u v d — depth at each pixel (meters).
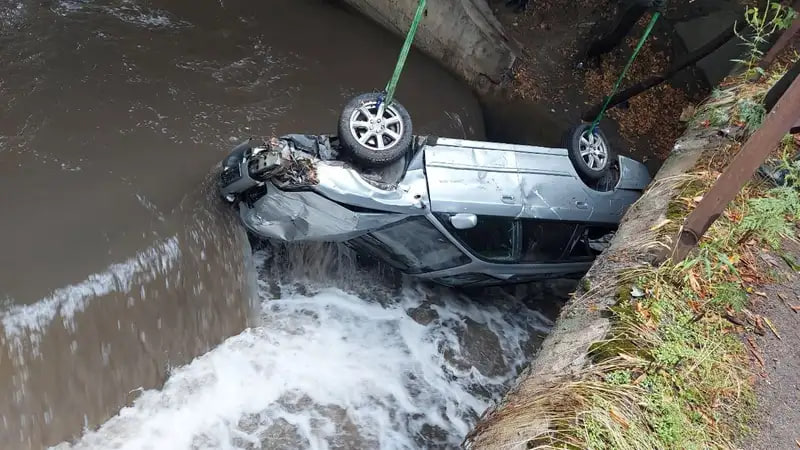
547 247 6.23
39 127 5.33
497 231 5.92
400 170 5.57
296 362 5.43
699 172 4.91
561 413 3.21
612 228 6.38
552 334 4.03
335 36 8.27
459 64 9.04
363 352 5.79
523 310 7.07
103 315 4.55
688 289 4.02
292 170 4.99
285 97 7.03
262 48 7.43
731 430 3.47
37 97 5.55
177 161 5.62
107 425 4.50
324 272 6.06
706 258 4.12
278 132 6.56
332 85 7.59
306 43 7.90
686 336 3.77
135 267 4.79
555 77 9.85
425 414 5.55
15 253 4.42
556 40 10.34
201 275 5.17
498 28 9.64
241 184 5.10
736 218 4.57
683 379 3.55
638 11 8.95
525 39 10.23
